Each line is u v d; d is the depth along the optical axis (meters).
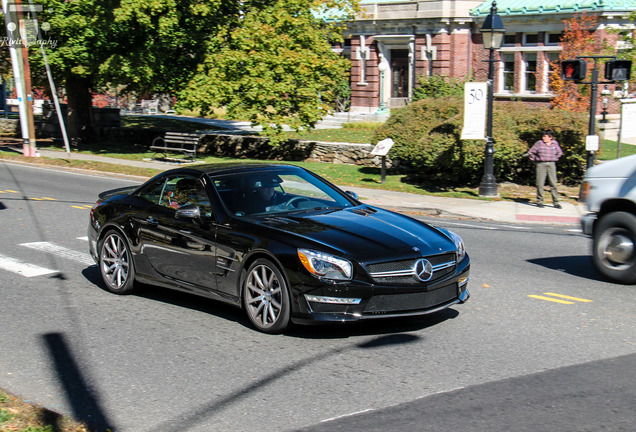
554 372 5.65
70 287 8.72
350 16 25.92
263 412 4.96
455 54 36.44
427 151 18.69
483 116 17.12
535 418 4.75
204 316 7.44
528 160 18.59
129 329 7.00
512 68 34.84
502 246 11.45
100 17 24.09
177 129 33.22
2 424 4.64
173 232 7.58
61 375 5.78
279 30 24.25
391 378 5.57
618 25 29.50
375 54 40.22
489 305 7.75
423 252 6.58
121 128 31.70
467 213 15.06
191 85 24.05
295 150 25.06
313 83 24.00
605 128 26.28
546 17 32.19
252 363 5.98
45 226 12.97
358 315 6.26
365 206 7.91
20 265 9.88
